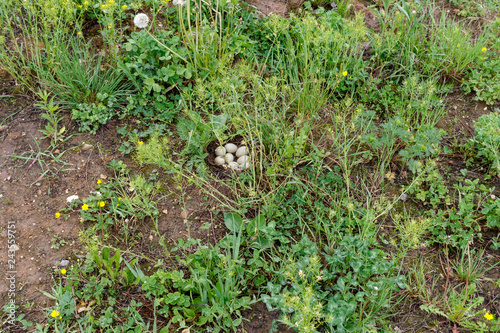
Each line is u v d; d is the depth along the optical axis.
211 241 2.91
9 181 3.07
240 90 3.54
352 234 2.98
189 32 3.65
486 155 3.38
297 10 4.41
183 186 3.18
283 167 3.29
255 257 2.67
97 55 3.75
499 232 3.06
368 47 4.18
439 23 4.39
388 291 2.62
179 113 3.57
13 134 3.31
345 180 3.29
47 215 2.93
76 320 2.48
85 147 3.31
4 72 3.59
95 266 2.68
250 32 4.09
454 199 3.23
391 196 3.25
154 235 2.92
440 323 2.62
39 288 2.60
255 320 2.56
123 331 2.41
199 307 2.51
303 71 3.88
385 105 3.77
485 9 4.76
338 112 3.66
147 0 3.92
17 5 3.83
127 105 3.49
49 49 3.53
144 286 2.49
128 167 3.24
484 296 2.75
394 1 4.59
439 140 3.61
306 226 3.02
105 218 2.95
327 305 2.49
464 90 4.00
